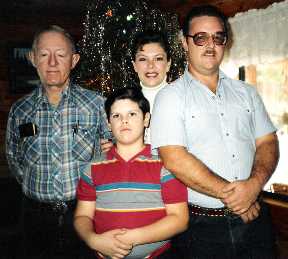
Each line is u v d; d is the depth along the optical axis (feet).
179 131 5.76
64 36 7.29
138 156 5.68
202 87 6.12
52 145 7.26
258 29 10.94
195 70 6.26
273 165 6.17
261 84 11.05
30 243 7.55
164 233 5.29
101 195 5.57
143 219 5.36
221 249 5.95
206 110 5.98
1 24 17.02
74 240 7.25
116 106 5.71
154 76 8.27
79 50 12.72
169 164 5.61
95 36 11.94
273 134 6.58
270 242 6.24
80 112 7.41
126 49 11.31
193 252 6.06
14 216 14.53
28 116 7.50
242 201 5.56
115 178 5.54
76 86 7.73
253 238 6.04
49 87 7.30
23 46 17.21
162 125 5.81
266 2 10.84
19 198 15.42
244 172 5.98
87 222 5.60
